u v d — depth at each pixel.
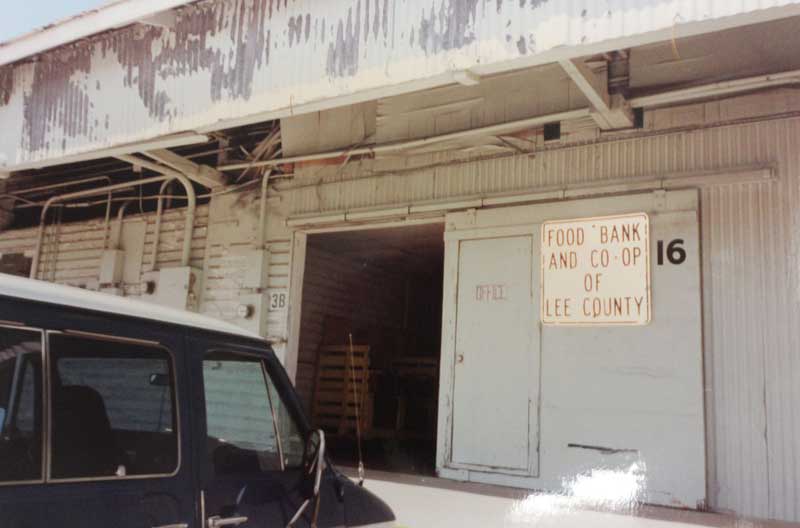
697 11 4.68
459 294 8.35
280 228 9.99
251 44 6.82
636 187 7.38
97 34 8.01
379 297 13.19
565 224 7.76
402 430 11.08
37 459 2.27
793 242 6.65
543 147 8.03
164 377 2.73
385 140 9.14
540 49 5.22
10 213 13.56
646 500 6.91
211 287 10.44
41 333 2.36
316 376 11.48
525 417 7.70
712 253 6.99
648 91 7.32
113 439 2.50
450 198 8.58
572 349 7.53
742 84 6.84
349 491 3.47
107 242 11.91
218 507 2.79
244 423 3.06
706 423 6.79
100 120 7.89
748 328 6.74
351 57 6.16
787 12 4.49
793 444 6.41
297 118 9.86
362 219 9.27
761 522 6.25
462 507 6.65
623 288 7.33
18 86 8.77
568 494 7.27
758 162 6.87
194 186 11.16
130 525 2.46
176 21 7.39
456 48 5.60
